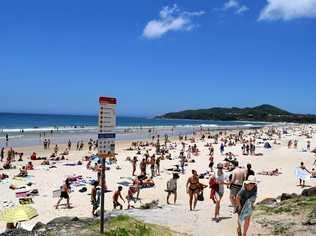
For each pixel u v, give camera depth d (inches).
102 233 358.0
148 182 1067.3
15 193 957.2
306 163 1680.6
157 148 1958.7
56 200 894.4
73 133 3321.9
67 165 1462.8
